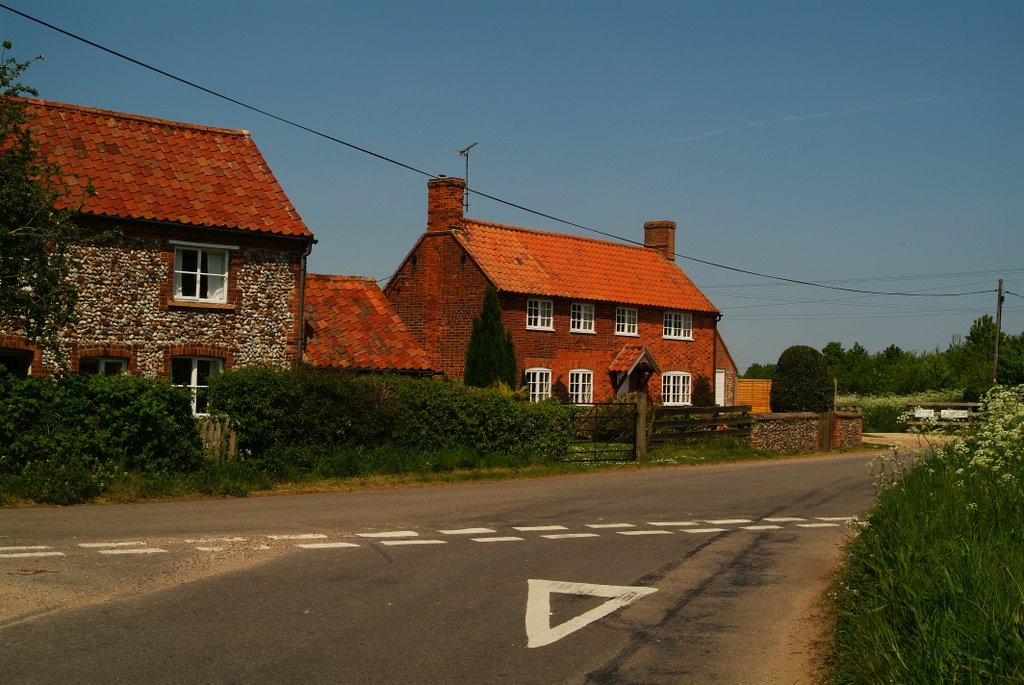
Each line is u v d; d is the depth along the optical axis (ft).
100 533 40.55
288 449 64.75
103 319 73.05
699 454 97.09
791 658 25.29
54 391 54.90
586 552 40.42
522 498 59.82
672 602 31.60
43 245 59.26
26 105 59.72
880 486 44.83
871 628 23.70
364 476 66.39
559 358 131.23
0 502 48.65
